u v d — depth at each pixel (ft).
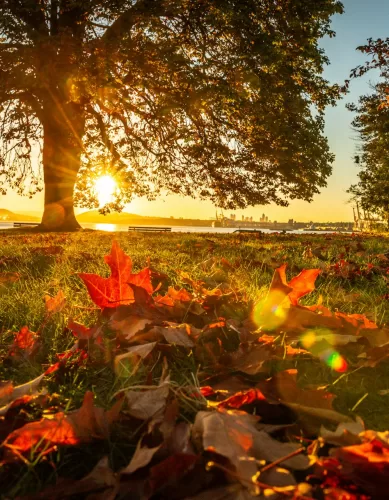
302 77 66.03
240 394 3.91
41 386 5.09
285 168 67.05
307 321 6.73
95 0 50.80
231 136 67.62
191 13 51.93
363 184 100.32
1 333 6.96
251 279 12.16
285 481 2.74
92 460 3.56
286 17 58.18
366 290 11.87
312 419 4.07
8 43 53.26
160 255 18.51
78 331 5.92
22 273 13.20
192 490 2.83
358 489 2.67
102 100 57.11
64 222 73.36
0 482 3.27
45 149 72.69
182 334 5.77
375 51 37.88
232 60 52.47
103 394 4.85
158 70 53.93
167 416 3.57
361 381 5.35
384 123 88.38
